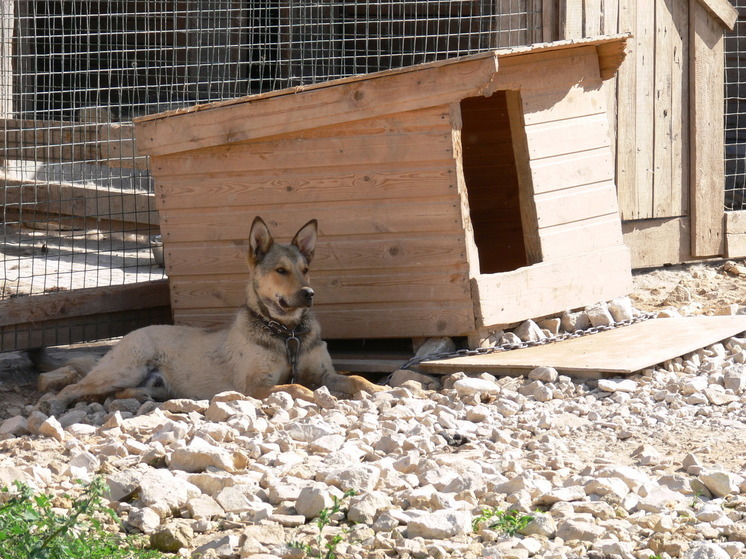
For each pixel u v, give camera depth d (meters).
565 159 11.42
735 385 9.24
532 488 6.47
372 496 6.12
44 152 16.39
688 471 6.95
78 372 10.66
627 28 13.94
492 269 14.29
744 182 17.39
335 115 10.59
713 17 14.66
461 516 5.85
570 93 11.51
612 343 10.57
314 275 10.97
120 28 21.77
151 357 10.15
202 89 20.06
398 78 10.32
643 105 14.27
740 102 18.00
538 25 13.48
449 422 8.30
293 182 10.91
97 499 5.70
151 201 17.42
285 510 6.18
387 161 10.55
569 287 11.37
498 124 13.48
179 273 11.39
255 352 9.83
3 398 10.20
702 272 14.91
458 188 10.33
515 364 9.81
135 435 8.28
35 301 11.34
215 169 11.12
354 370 10.85
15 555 4.89
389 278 10.77
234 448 7.62
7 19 15.05
